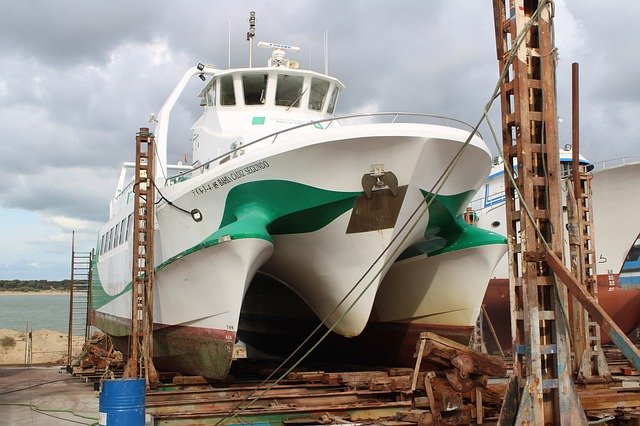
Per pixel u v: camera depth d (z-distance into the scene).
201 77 14.53
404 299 12.79
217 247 9.84
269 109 13.24
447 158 10.20
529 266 5.92
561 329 5.92
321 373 10.63
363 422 7.80
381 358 13.38
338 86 14.07
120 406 6.84
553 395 5.95
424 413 7.30
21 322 60.38
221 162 12.14
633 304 18.33
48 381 14.35
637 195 17.78
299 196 10.28
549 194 6.05
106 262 17.73
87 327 21.17
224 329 10.12
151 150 11.48
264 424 7.82
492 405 7.71
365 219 10.33
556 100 6.18
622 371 13.06
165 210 12.22
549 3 6.24
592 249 11.72
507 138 6.34
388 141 9.63
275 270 12.12
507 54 6.37
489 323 17.44
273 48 13.71
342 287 10.92
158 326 11.90
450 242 12.09
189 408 8.48
